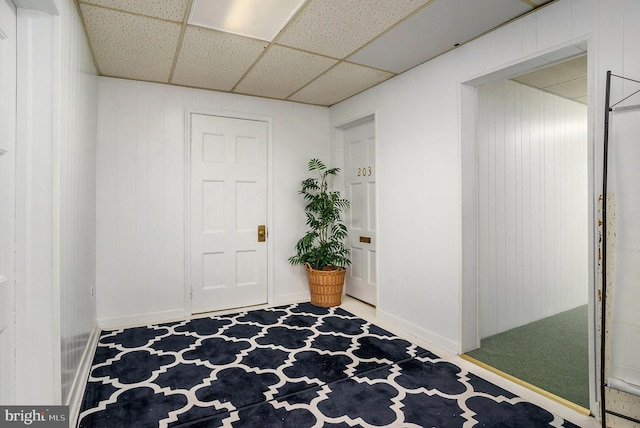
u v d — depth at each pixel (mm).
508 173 3090
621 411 1703
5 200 1410
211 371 2305
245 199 3736
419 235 2932
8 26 1409
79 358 2129
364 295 3936
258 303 3814
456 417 1827
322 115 4152
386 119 3277
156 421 1780
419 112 2914
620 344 1669
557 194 3559
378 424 1765
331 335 2951
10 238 1450
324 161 4172
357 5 2033
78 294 2133
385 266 3307
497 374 2299
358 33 2367
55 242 1545
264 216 3840
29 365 1504
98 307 3086
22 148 1487
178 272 3398
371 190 3799
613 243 1742
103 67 2922
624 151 1678
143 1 1978
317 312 3568
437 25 2264
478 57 2432
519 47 2176
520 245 3203
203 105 3504
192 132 3467
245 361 2455
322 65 2908
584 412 1870
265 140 3838
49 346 1532
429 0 1985
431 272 2818
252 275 3779
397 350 2668
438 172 2752
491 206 2955
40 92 1521
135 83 3223
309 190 4055
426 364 2438
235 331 3027
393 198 3199
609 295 1753
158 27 2270
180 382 2162
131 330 3045
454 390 2096
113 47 2553
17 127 1479
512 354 2604
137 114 3230
